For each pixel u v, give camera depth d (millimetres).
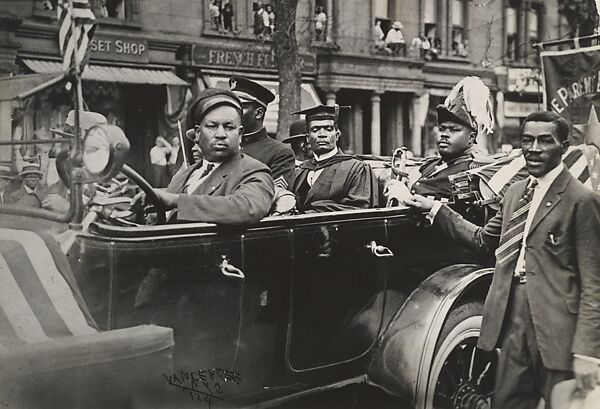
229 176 2508
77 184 2070
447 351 2914
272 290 2455
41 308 1949
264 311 2438
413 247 3029
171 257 2137
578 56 3881
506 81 5281
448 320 2963
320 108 3369
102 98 3568
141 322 2092
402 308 2992
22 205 2432
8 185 2541
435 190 3443
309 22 4715
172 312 2162
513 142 5301
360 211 2779
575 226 2590
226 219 2262
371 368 2908
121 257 2021
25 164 2508
